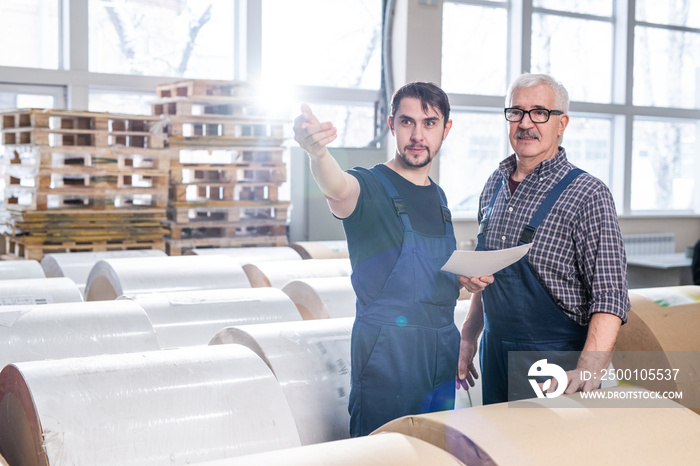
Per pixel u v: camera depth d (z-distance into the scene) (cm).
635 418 180
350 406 223
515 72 859
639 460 163
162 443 187
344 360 252
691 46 990
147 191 525
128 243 523
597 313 219
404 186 222
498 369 255
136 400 192
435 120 217
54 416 182
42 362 204
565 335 240
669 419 182
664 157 984
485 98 837
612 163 945
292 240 679
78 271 433
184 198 538
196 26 701
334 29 769
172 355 214
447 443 168
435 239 221
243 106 559
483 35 853
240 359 217
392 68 766
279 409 205
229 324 305
